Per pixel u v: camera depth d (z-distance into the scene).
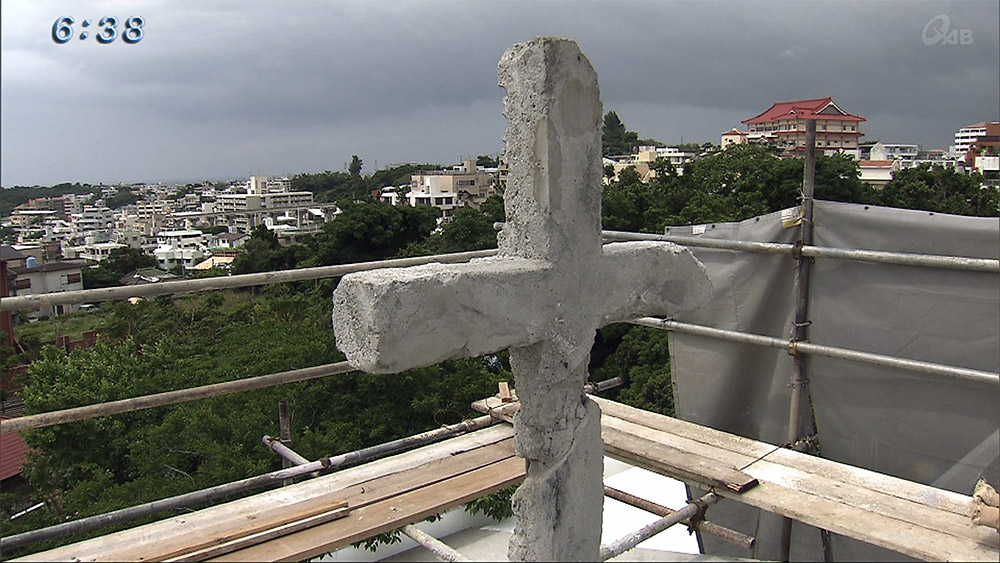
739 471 3.19
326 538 2.68
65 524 2.61
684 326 4.19
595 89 2.63
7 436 13.68
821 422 3.78
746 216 15.00
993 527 2.54
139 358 13.03
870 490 3.01
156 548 2.56
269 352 10.66
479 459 3.42
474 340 2.34
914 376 3.39
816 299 3.71
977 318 3.17
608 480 4.96
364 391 9.07
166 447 8.76
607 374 12.64
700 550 4.33
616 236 4.25
